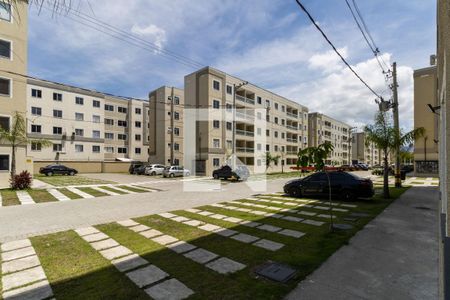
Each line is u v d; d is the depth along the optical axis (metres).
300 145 53.41
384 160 12.14
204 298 3.36
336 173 11.80
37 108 36.41
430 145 29.08
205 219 7.90
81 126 41.00
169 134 42.94
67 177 28.23
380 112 12.84
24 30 17.52
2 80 16.70
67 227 7.03
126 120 50.12
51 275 4.08
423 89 29.78
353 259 4.60
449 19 2.03
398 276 3.94
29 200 11.66
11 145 16.75
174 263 4.52
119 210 9.43
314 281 3.79
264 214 8.58
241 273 4.09
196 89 34.75
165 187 18.06
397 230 6.45
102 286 3.71
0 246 5.49
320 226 6.95
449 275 1.80
